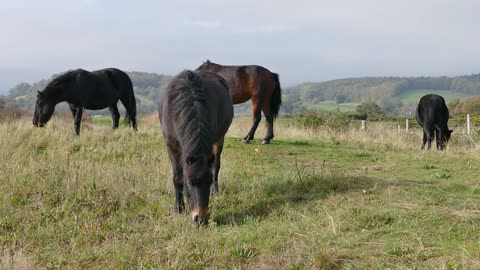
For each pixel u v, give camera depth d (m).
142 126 15.34
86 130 12.65
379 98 121.06
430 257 4.50
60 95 12.03
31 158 8.72
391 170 8.88
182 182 6.12
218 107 6.52
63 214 6.26
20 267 4.56
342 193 6.97
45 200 6.62
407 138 16.38
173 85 6.06
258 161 9.81
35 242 5.32
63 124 13.84
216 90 6.61
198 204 5.38
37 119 12.08
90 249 5.11
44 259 4.90
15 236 5.39
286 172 8.47
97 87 12.73
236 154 10.43
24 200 6.67
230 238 5.24
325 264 4.48
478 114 33.94
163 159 9.21
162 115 6.34
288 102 99.88
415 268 4.20
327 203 6.44
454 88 135.75
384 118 38.38
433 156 10.33
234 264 4.66
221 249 5.00
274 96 12.45
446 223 5.39
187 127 5.46
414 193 6.82
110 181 7.39
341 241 5.02
